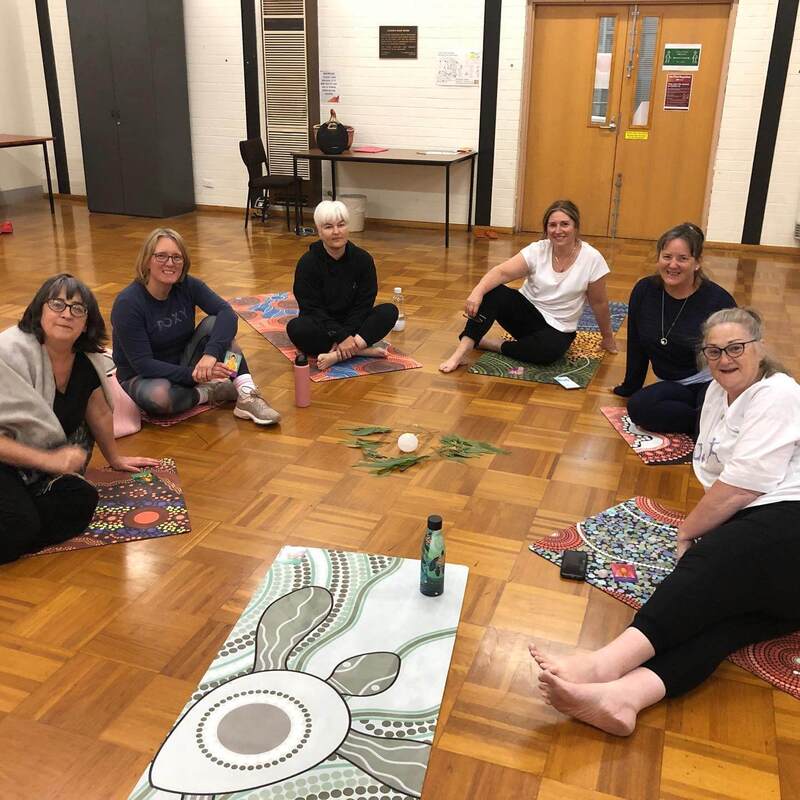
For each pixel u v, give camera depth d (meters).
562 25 6.61
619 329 4.48
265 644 1.89
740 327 1.94
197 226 7.35
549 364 3.84
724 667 1.87
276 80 7.24
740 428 1.93
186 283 3.21
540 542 2.34
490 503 2.57
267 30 7.10
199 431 3.08
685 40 6.36
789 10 5.97
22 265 5.67
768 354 1.98
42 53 8.16
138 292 3.04
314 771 1.55
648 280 3.23
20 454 2.08
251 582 2.13
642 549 2.31
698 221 6.79
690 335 3.10
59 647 1.88
